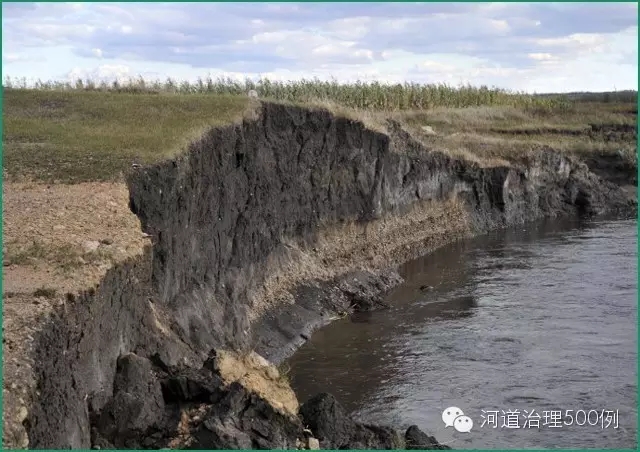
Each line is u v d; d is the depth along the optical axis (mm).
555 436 18156
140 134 25125
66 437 11289
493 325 27234
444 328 27094
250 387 15102
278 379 16203
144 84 41812
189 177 22484
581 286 32875
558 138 66688
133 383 14250
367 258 36156
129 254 16141
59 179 20641
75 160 22047
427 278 35719
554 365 22859
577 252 41188
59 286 13258
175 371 15727
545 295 31453
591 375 22016
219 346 21672
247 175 27812
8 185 20172
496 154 53500
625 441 17828
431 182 44375
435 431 18484
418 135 49969
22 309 12156
